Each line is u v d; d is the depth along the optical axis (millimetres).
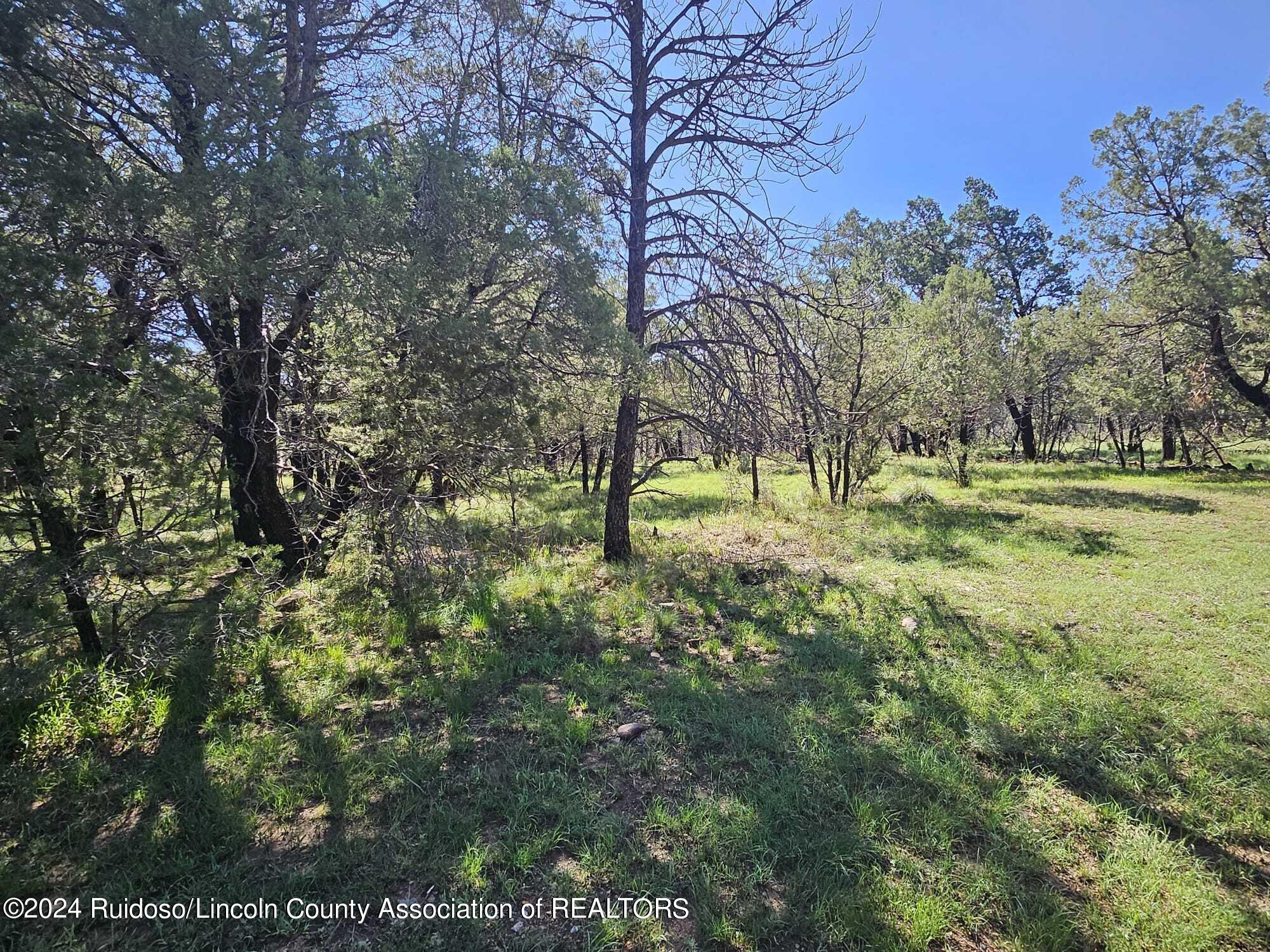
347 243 4363
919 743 3834
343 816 3102
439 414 5383
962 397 16594
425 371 5223
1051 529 11102
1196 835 3131
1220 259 15656
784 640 5727
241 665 4578
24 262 3104
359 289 4512
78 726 3725
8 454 3234
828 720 4113
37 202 3391
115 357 3621
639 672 4891
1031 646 5531
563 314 5742
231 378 5965
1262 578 7500
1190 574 7809
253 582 4910
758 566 8656
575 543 10250
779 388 7914
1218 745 3811
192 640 4355
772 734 3906
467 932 2441
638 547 9539
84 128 4711
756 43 7516
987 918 2564
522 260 5348
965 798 3301
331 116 5453
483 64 7035
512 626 5895
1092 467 24156
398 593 5715
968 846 2990
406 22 6359
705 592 7262
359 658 5066
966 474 18312
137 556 3855
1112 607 6555
